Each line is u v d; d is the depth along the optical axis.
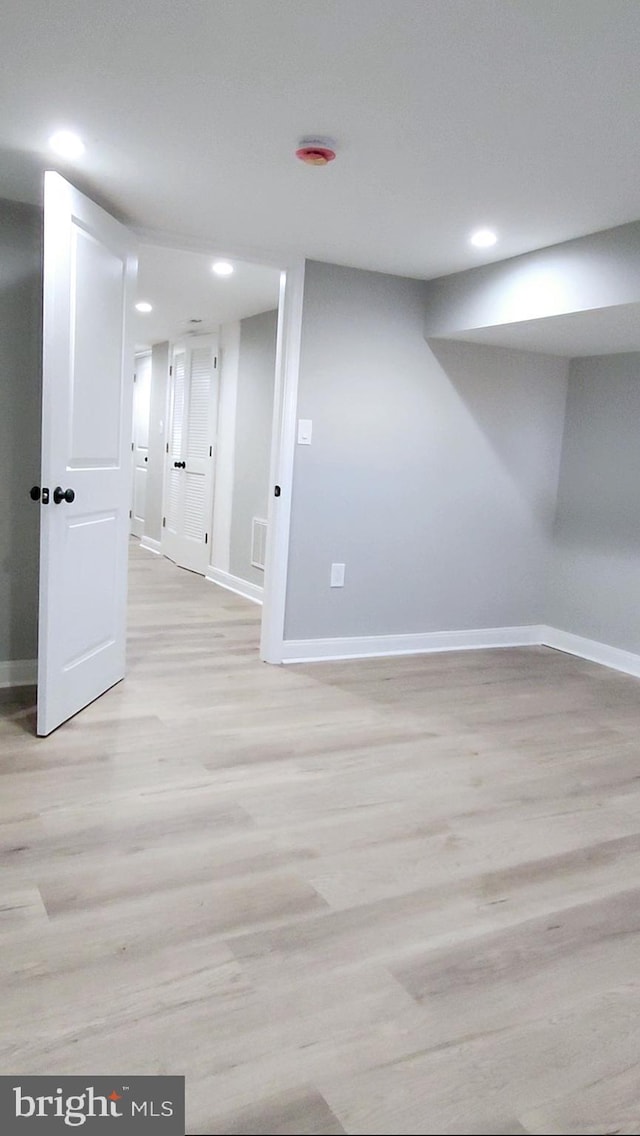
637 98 1.93
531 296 3.39
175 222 3.25
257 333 5.55
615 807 2.59
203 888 1.96
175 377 7.02
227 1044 1.46
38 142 2.43
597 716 3.52
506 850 2.26
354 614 4.25
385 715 3.35
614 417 4.38
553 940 1.85
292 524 3.96
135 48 1.82
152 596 5.59
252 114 2.15
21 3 1.64
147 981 1.61
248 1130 1.28
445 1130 1.31
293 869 2.08
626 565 4.34
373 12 1.61
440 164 2.43
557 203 2.73
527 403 4.55
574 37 1.67
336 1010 1.57
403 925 1.87
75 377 2.78
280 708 3.34
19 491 3.28
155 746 2.82
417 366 4.15
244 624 4.87
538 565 4.82
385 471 4.18
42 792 2.41
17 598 3.34
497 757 2.96
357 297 3.92
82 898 1.88
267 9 1.62
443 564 4.48
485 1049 1.50
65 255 2.60
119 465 3.26
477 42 1.71
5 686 3.36
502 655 4.56
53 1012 1.51
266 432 5.46
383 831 2.32
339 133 2.24
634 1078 1.45
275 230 3.29
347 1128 1.30
